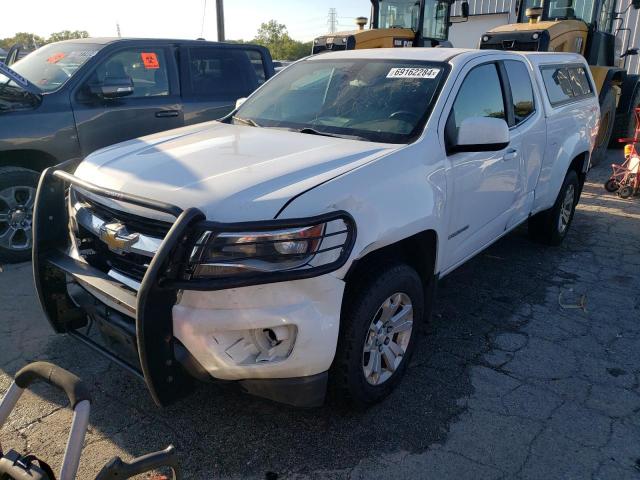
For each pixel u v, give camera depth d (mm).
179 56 6230
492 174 4023
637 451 2895
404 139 3398
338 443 2904
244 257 2428
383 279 2918
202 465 2736
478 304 4574
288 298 2500
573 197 6086
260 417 3092
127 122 5691
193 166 2932
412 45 11227
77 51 5789
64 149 5254
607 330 4188
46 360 3549
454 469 2738
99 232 2773
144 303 2322
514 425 3070
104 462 2732
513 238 6312
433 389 3379
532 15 9531
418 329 3404
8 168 5012
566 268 5430
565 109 5406
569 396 3348
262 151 3176
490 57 4238
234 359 2529
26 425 2971
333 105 3889
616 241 6285
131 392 3273
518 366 3664
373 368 3055
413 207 3061
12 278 4832
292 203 2557
